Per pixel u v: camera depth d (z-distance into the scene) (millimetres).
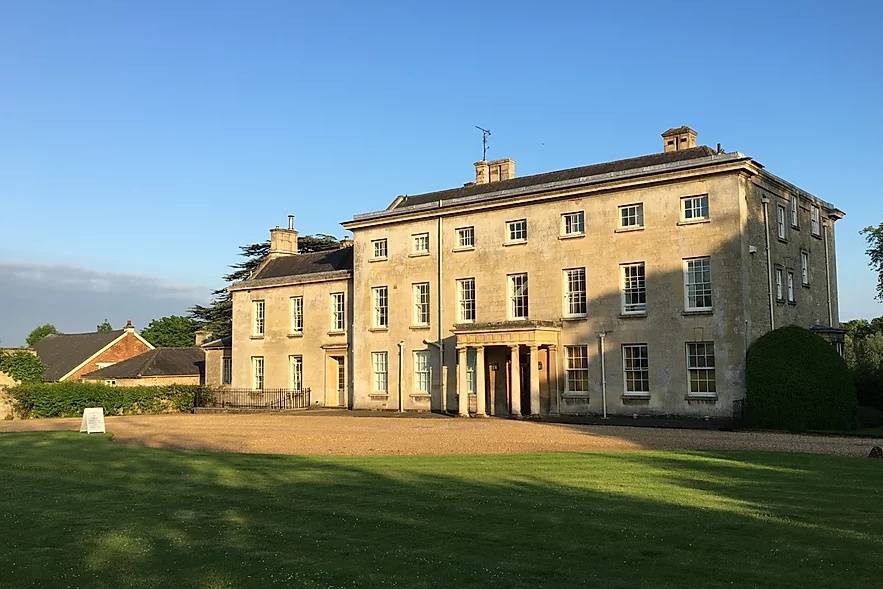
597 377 31391
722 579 7770
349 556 8797
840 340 33531
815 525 10164
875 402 32062
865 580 7707
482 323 33938
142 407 41875
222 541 9633
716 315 28531
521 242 34156
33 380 46094
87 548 9398
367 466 16453
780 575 7891
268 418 34844
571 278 32781
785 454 18094
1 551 9320
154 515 11375
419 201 41406
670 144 34094
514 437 23000
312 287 43562
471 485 13617
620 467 15945
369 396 39062
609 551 8898
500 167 39781
